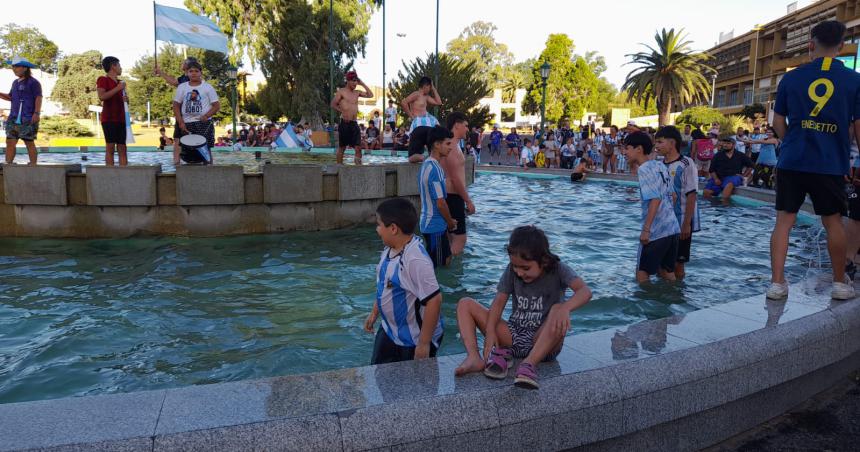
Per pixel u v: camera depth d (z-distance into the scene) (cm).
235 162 1357
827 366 349
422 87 1003
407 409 229
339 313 484
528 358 257
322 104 4062
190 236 793
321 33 4038
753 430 309
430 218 599
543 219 998
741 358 294
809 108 370
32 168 747
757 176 1488
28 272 601
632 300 519
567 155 2322
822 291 396
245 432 211
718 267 647
